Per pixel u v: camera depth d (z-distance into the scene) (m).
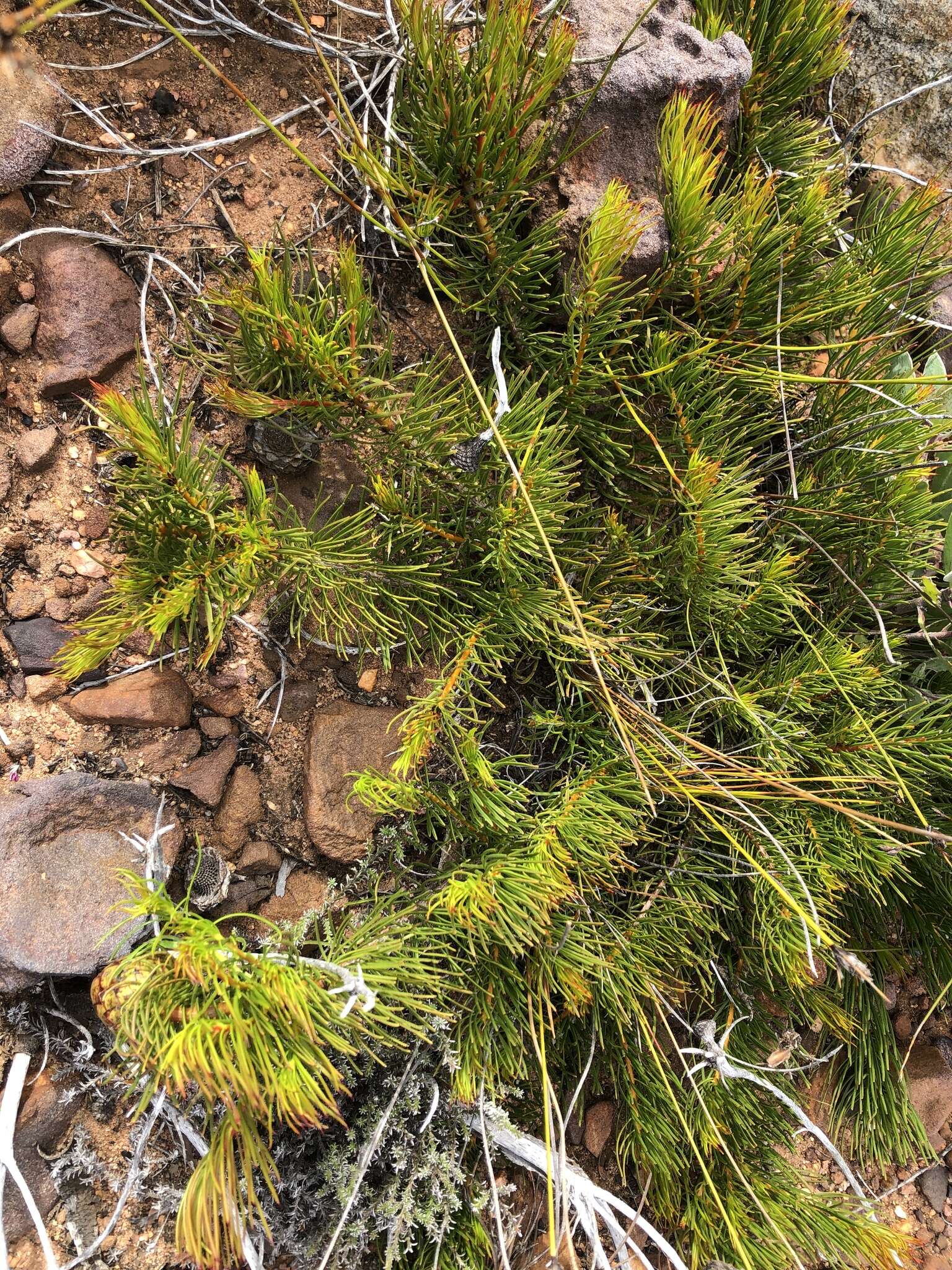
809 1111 0.84
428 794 0.62
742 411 0.73
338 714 0.66
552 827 0.63
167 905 0.51
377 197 0.67
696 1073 0.75
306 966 0.53
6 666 0.61
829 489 0.72
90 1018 0.60
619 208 0.57
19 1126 0.57
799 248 0.67
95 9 0.63
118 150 0.63
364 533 0.61
